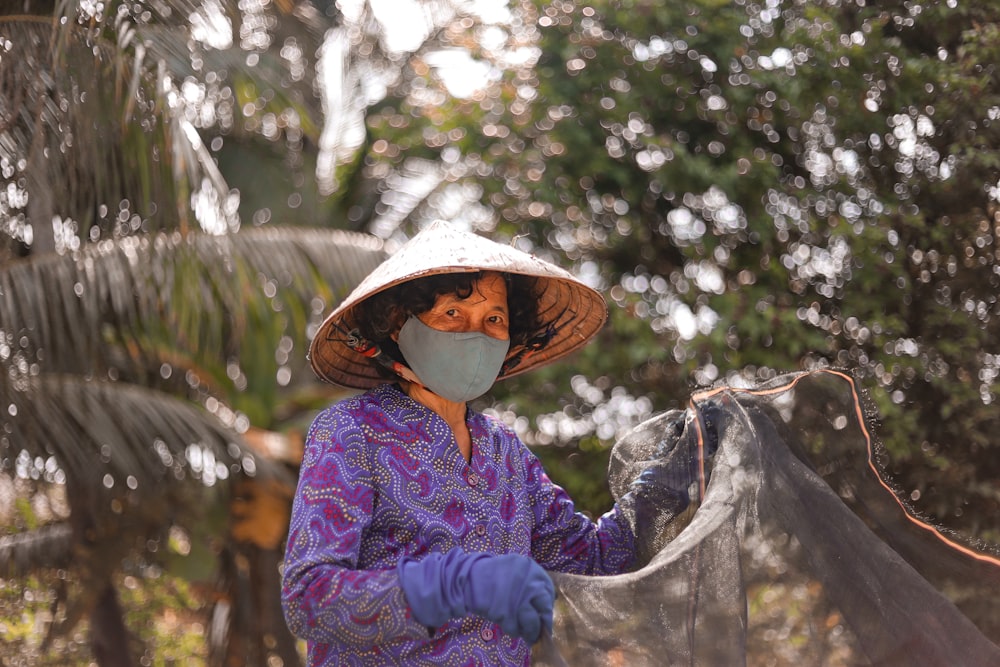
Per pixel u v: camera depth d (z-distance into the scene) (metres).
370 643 1.76
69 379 6.00
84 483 6.04
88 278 5.64
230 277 5.94
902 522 2.32
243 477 7.03
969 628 2.12
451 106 7.48
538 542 2.26
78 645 7.67
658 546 2.27
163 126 5.14
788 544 2.16
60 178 5.39
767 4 6.25
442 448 2.01
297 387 8.30
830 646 2.10
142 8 5.37
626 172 6.70
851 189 5.82
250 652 7.82
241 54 6.61
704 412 2.35
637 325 6.46
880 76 5.57
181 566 7.07
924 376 5.36
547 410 6.80
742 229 6.35
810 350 6.04
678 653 1.96
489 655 1.93
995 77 5.21
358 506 1.89
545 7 6.90
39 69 5.17
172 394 7.16
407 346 2.09
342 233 6.80
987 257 5.34
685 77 6.56
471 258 2.03
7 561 7.34
